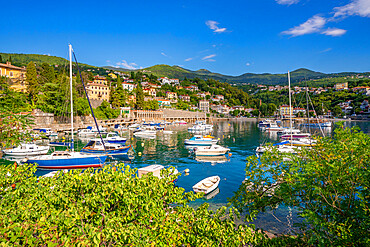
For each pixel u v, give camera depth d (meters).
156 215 6.12
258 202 7.45
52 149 42.44
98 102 115.56
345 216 5.60
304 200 6.48
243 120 184.88
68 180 6.62
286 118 157.25
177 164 32.12
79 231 5.35
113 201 6.00
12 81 83.38
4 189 6.81
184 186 22.83
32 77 71.38
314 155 6.73
